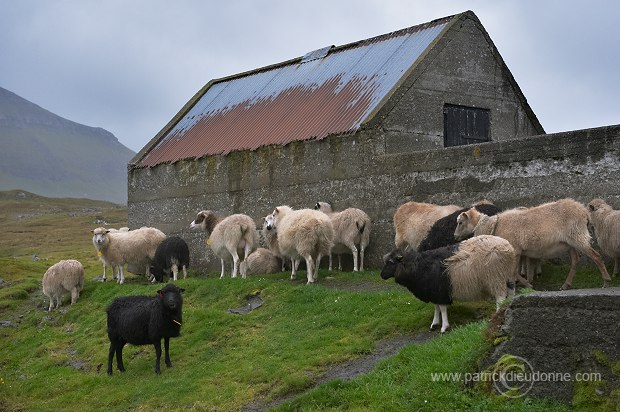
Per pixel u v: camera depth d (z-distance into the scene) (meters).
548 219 14.84
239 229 20.81
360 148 21.56
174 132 30.69
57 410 14.21
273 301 17.38
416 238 18.14
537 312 9.52
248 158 25.09
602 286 15.15
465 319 13.54
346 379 11.74
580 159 16.73
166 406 12.98
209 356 15.23
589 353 9.12
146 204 29.03
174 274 21.70
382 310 14.88
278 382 12.70
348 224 20.38
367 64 25.39
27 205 119.62
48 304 23.03
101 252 23.19
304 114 24.89
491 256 12.49
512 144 17.97
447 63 23.50
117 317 15.49
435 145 22.91
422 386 10.21
